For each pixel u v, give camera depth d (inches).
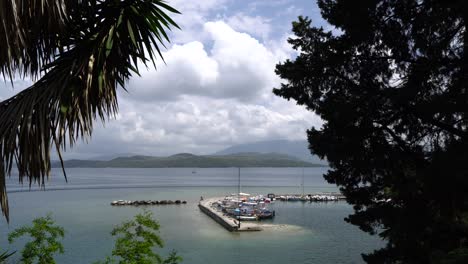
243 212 3021.7
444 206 344.2
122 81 182.5
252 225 2511.1
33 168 150.6
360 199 454.6
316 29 484.7
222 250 1883.6
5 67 157.1
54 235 343.3
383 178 417.7
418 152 400.2
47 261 335.3
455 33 368.8
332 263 1658.5
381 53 431.8
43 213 3043.8
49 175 152.7
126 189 6200.8
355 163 426.0
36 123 151.1
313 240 2094.0
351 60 449.7
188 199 4480.8
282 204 4047.7
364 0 390.3
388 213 405.4
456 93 349.7
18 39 146.2
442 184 330.6
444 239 360.2
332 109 425.4
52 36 167.8
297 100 489.1
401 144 410.6
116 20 172.1
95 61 167.0
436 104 343.0
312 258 1737.2
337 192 5556.1
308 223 2669.8
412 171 388.8
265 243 2031.3
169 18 175.5
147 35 177.3
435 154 354.6
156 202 3937.0
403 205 398.0
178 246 1966.0
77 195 4891.7
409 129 410.9
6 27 138.6
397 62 410.9
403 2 387.5
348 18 410.9
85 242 1947.6
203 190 6166.3
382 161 405.7
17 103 155.5
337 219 2874.0
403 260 405.1
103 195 4928.6
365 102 408.5
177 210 3462.1
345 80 456.8
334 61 445.1
